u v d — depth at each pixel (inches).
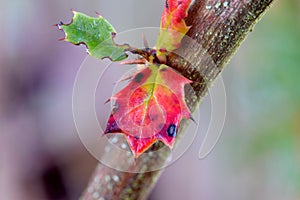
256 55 33.3
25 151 39.9
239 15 12.0
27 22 41.9
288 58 32.2
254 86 33.3
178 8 11.6
